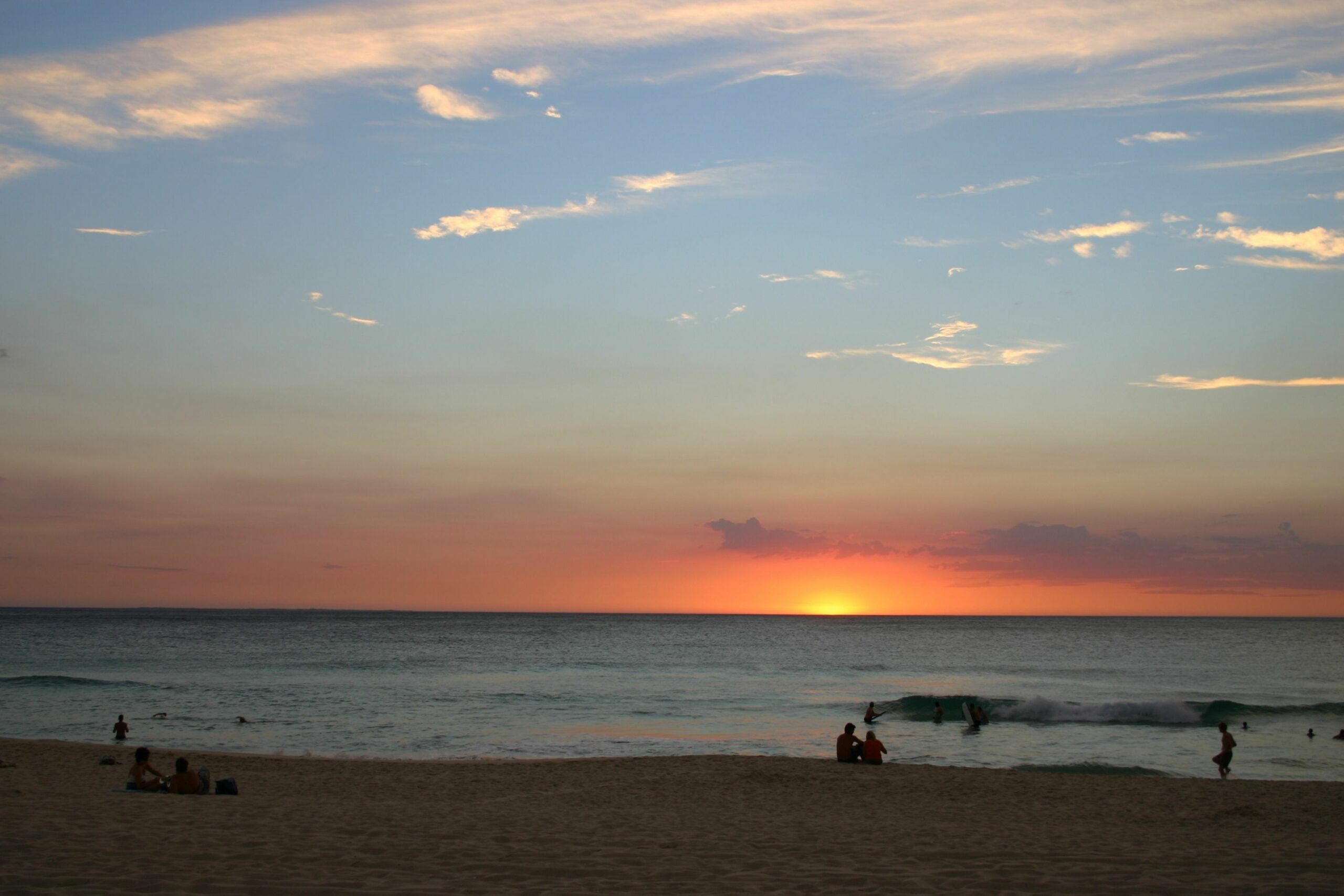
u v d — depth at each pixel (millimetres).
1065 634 189125
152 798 15500
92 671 64500
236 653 89000
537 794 19484
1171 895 8016
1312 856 10141
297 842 10602
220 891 7789
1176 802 18297
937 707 38344
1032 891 8234
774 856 10320
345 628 180500
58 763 23438
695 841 11539
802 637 163375
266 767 24078
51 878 8094
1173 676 70625
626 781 21578
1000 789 20422
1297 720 38062
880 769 23656
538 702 45375
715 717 39750
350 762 25406
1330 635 188250
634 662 83562
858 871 9297
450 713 40188
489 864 9398
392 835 11484
